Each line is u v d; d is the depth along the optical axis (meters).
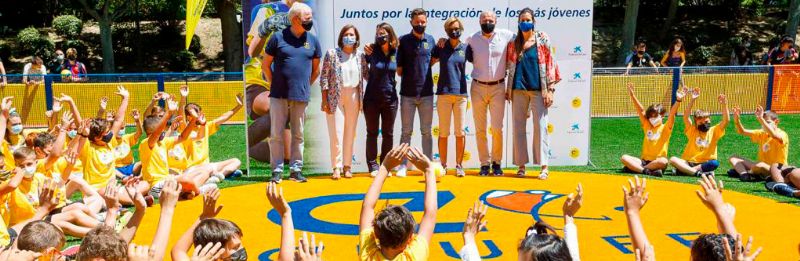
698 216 7.11
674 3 30.16
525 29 8.77
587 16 9.62
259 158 10.42
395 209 4.02
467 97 9.12
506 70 9.05
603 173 9.48
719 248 3.59
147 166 8.17
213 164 9.13
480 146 9.22
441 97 9.05
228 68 25.61
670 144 12.22
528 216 7.19
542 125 8.98
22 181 6.35
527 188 8.46
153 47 30.67
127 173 9.12
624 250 6.05
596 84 14.63
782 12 32.94
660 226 6.76
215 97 14.40
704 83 14.75
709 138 9.38
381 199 7.93
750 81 14.80
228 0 25.12
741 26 31.83
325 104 8.91
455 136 9.16
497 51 8.92
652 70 14.65
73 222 6.46
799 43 29.80
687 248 6.09
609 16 33.22
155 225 6.84
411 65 8.91
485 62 8.95
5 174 6.24
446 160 9.38
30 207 6.33
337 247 6.25
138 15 29.89
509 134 9.88
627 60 17.98
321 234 6.65
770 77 14.79
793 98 14.88
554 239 3.49
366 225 4.43
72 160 6.64
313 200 7.95
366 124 9.12
